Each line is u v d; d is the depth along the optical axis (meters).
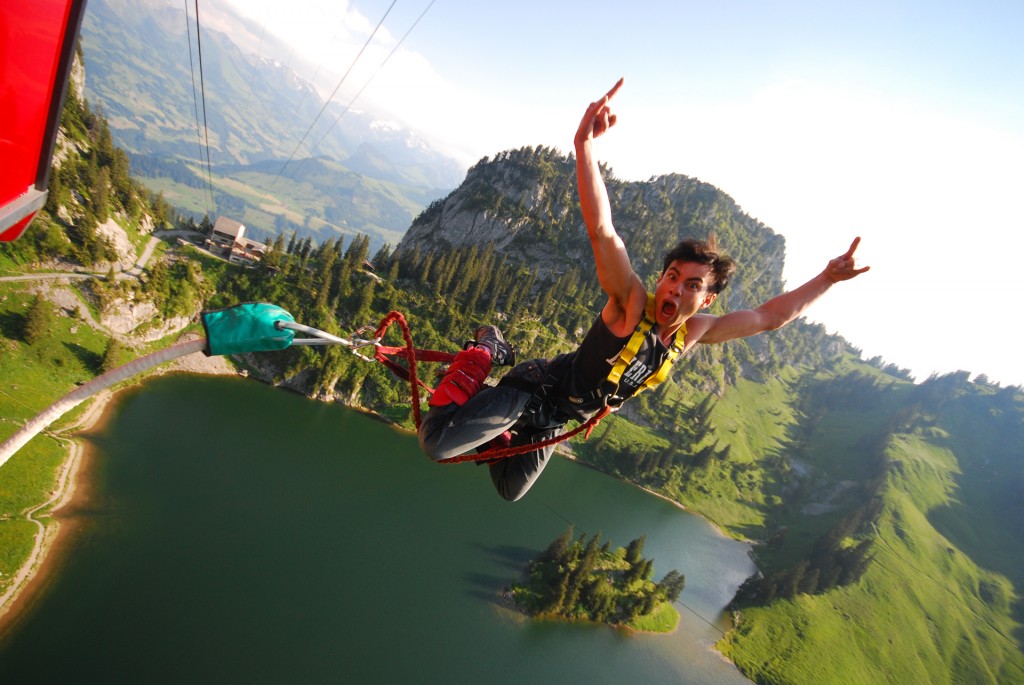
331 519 94.25
